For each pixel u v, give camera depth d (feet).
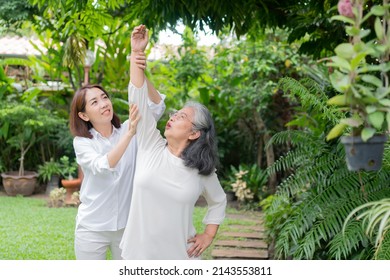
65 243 14.71
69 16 12.46
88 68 19.69
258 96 21.20
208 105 24.54
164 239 6.54
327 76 13.46
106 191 7.47
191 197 6.56
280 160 10.19
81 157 7.40
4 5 17.42
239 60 21.76
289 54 20.97
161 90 24.06
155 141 6.67
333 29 13.28
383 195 9.14
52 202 20.89
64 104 25.03
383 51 4.35
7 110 21.83
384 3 4.48
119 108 23.89
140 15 12.46
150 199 6.44
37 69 24.53
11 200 21.66
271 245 14.02
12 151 24.99
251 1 12.42
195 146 6.56
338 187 9.46
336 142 9.96
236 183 21.68
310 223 9.37
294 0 13.53
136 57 6.46
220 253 13.82
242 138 24.93
